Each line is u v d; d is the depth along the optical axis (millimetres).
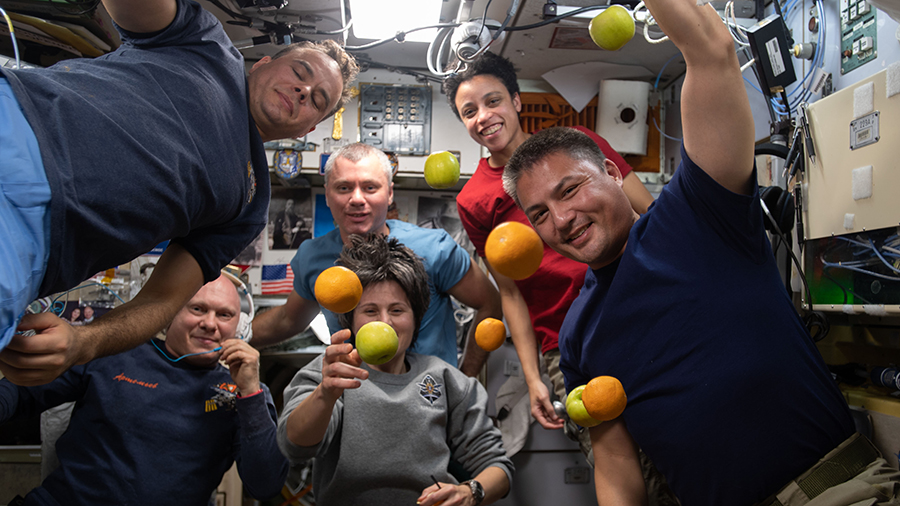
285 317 1817
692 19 736
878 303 1128
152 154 685
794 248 1398
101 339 719
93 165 632
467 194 1696
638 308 885
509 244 775
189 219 781
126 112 684
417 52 1989
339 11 1615
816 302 1290
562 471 1887
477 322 1777
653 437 915
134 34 805
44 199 582
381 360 971
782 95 1459
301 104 1008
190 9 835
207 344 1350
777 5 1473
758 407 828
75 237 633
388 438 1161
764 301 841
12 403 1231
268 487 1248
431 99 2158
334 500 1160
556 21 1616
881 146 1094
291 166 2059
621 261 910
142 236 707
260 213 1001
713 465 869
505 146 1586
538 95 2211
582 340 1001
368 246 1249
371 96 2129
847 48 1360
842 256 1214
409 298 1254
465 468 1288
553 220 892
